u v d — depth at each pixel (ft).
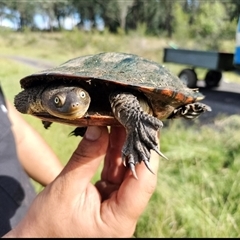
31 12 62.13
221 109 17.57
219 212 10.26
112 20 76.59
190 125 15.79
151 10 74.90
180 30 53.31
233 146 13.34
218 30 46.39
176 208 10.36
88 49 46.32
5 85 19.39
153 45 50.60
